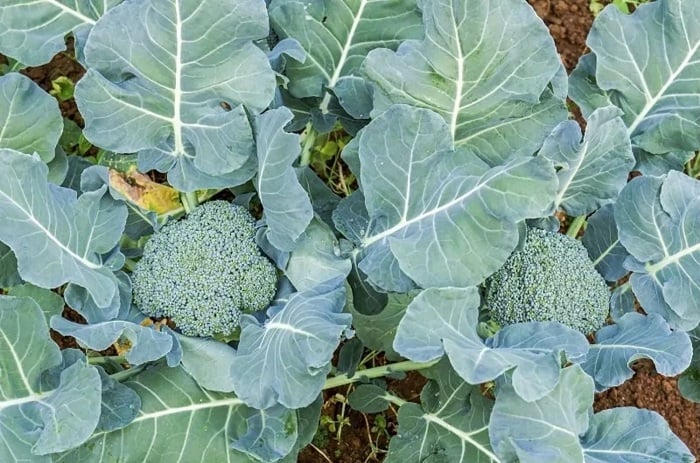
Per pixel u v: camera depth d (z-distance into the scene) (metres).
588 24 1.71
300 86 1.36
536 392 1.14
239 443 1.25
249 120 1.27
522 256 1.29
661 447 1.20
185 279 1.27
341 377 1.40
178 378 1.28
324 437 1.54
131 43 1.23
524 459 1.12
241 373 1.23
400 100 1.28
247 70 1.25
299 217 1.21
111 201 1.30
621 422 1.22
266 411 1.27
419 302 1.18
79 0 1.33
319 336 1.18
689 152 1.38
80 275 1.24
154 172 1.57
